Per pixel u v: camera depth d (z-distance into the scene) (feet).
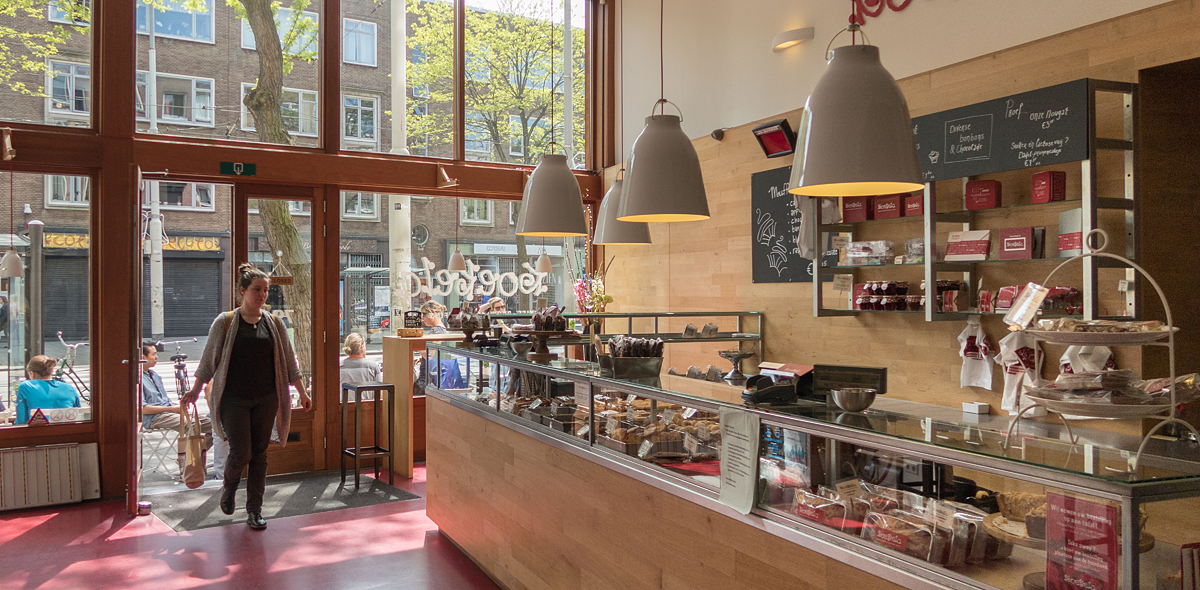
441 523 15.87
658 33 23.48
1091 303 11.30
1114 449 6.00
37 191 18.57
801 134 7.23
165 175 19.86
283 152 21.12
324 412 21.84
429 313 23.72
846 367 7.98
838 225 16.53
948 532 6.04
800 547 7.10
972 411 13.97
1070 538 5.48
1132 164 11.59
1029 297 6.98
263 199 21.22
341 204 22.31
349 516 17.20
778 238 18.61
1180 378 6.08
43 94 18.66
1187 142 12.11
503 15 24.77
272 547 15.03
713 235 21.09
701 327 21.35
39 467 18.03
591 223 26.16
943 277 14.89
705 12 21.35
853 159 6.73
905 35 15.72
